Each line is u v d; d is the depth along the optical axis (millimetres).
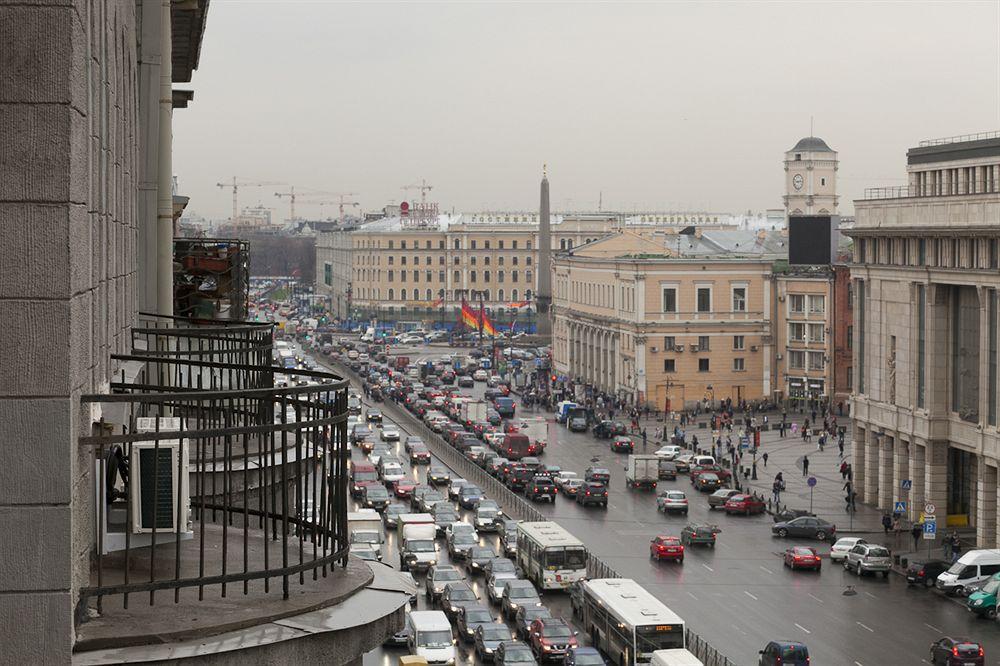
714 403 146250
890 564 73500
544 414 151375
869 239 94375
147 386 15203
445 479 98688
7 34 9289
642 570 73500
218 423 16641
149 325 28016
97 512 11180
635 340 147500
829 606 65688
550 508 93812
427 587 65000
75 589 9844
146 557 12102
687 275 146875
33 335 9344
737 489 98938
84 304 10469
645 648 52219
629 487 102562
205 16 42312
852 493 91500
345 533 12094
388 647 56344
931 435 86250
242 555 12344
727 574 72812
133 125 22172
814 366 144625
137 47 28438
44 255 9352
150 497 11180
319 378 14711
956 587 68062
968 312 84125
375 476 98500
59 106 9352
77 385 9805
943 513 86625
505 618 61906
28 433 9336
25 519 9336
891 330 91625
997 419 79375
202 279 43875
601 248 168875
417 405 150750
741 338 147125
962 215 83062
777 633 59750
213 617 10344
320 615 10727
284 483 11406
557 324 181375
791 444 123812
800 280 144375
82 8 10180
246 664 9883
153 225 28609
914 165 102438
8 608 9312
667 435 130875
